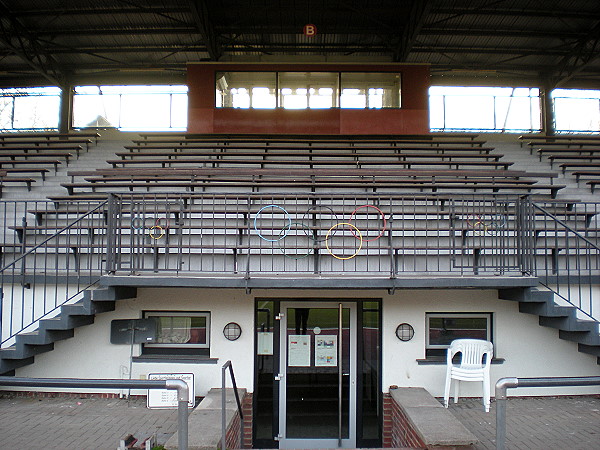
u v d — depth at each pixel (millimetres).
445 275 5895
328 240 6695
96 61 15125
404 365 6410
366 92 13078
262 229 6496
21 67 15492
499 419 3268
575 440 4961
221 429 4480
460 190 8820
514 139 12180
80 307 5586
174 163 10422
